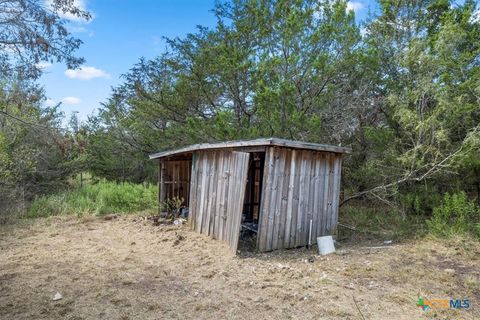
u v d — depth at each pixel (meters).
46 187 11.75
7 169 9.58
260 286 4.18
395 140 8.17
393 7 9.30
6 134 9.19
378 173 8.29
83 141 7.07
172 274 4.60
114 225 7.95
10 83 6.22
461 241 6.02
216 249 5.76
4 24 5.05
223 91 9.98
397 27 9.24
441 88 7.00
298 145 5.79
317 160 6.36
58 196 10.41
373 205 9.12
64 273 4.58
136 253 5.62
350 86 8.69
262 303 3.69
